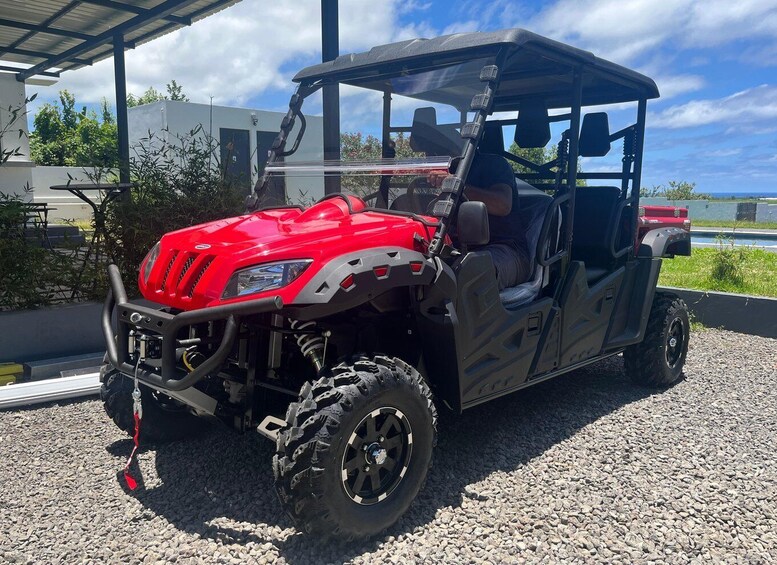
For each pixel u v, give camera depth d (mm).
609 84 4148
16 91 9570
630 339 4336
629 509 2855
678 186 30328
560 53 3420
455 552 2506
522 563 2436
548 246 3662
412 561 2438
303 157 3604
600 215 4320
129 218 5406
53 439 3625
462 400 3080
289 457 2385
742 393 4570
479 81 3064
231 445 3523
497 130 4285
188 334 2900
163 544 2551
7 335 4895
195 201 5648
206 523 2707
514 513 2801
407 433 2672
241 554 2475
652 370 4551
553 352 3689
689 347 5938
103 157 5895
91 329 5273
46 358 5062
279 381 2932
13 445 3531
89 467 3262
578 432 3764
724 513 2840
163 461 3332
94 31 9234
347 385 2480
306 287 2416
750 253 9609
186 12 8305
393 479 2666
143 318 2695
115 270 3104
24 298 5082
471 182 3688
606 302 4129
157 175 5719
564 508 2855
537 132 4191
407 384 2619
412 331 3076
